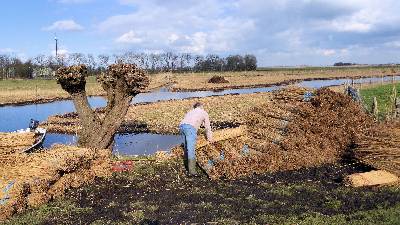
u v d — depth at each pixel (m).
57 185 10.86
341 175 12.28
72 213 9.48
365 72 146.12
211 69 174.12
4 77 111.94
